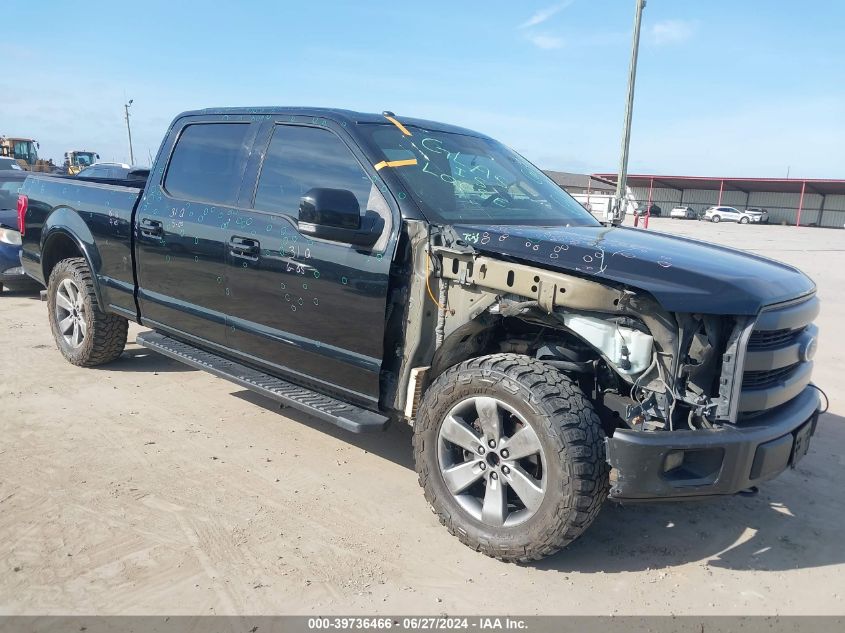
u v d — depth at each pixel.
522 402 3.00
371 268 3.48
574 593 2.99
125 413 4.92
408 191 3.54
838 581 3.17
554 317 3.12
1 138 35.47
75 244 5.63
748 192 67.38
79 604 2.77
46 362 6.09
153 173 5.02
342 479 4.03
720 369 2.94
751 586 3.11
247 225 4.13
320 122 4.01
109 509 3.54
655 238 3.75
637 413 2.94
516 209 3.94
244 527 3.42
